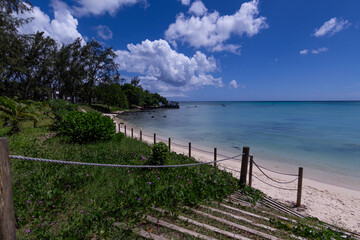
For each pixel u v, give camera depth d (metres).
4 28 19.78
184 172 5.82
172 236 2.73
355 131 23.97
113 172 5.19
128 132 21.20
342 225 5.18
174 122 35.16
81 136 8.70
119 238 2.60
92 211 3.14
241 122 34.78
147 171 5.64
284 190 7.71
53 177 4.42
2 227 1.61
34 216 2.95
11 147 6.96
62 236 2.54
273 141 18.31
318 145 16.70
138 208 3.38
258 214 4.12
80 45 38.88
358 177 9.66
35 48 32.81
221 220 3.33
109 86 48.16
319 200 6.85
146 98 92.44
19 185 3.97
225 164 10.90
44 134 9.80
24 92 34.91
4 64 22.59
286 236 3.18
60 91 42.88
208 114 56.50
